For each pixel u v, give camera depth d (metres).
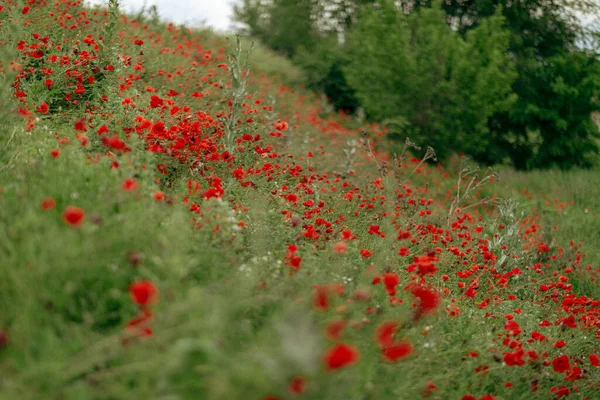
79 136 3.47
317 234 4.08
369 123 16.88
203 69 10.07
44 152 3.44
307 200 4.89
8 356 1.94
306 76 19.25
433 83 14.39
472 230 7.29
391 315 2.97
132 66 6.73
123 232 2.57
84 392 1.82
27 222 2.41
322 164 8.28
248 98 9.45
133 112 4.93
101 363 2.03
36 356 1.99
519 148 19.27
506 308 4.79
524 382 3.51
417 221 6.05
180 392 1.91
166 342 2.01
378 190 6.78
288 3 24.39
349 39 19.53
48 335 1.96
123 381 1.95
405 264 4.62
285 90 13.71
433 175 12.56
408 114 14.67
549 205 11.49
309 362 1.60
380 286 3.43
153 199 3.07
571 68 18.17
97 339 2.08
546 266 7.32
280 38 25.06
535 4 19.53
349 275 3.41
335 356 1.60
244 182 4.60
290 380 1.66
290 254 3.02
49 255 2.25
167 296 2.13
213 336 2.01
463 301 4.64
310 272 3.03
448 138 14.43
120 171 3.28
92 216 2.36
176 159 4.44
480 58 14.38
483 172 14.05
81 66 5.97
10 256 2.32
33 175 3.02
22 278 2.18
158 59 8.75
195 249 2.80
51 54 5.80
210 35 16.69
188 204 3.50
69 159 3.37
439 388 2.96
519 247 6.71
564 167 18.39
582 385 3.88
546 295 5.76
